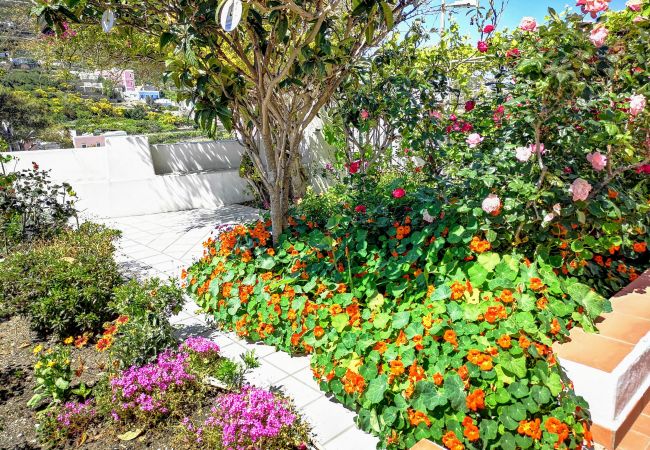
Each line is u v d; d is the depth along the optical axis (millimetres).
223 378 2539
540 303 2279
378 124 5109
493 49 3627
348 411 2352
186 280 4301
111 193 7418
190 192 8062
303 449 2035
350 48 3592
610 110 2523
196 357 2688
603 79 2967
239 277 3490
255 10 2930
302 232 3797
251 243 3652
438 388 1994
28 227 5113
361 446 2078
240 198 8539
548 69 2289
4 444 2154
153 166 8125
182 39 2727
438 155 4234
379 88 4562
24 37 7273
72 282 3350
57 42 5836
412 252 2869
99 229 5336
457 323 2223
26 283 3277
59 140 22547
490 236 2590
